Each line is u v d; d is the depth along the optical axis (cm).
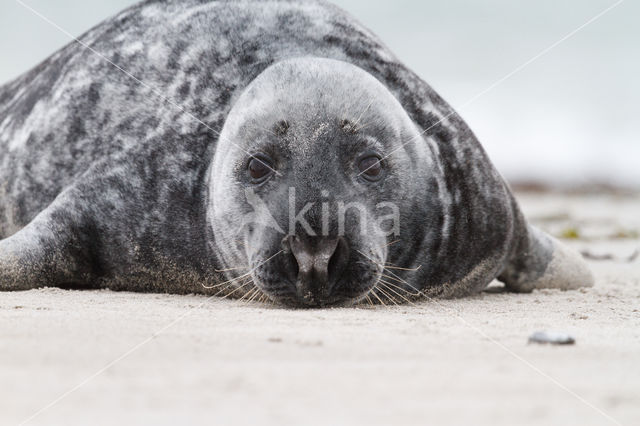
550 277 2116
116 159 1958
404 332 1251
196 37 2030
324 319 1384
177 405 841
